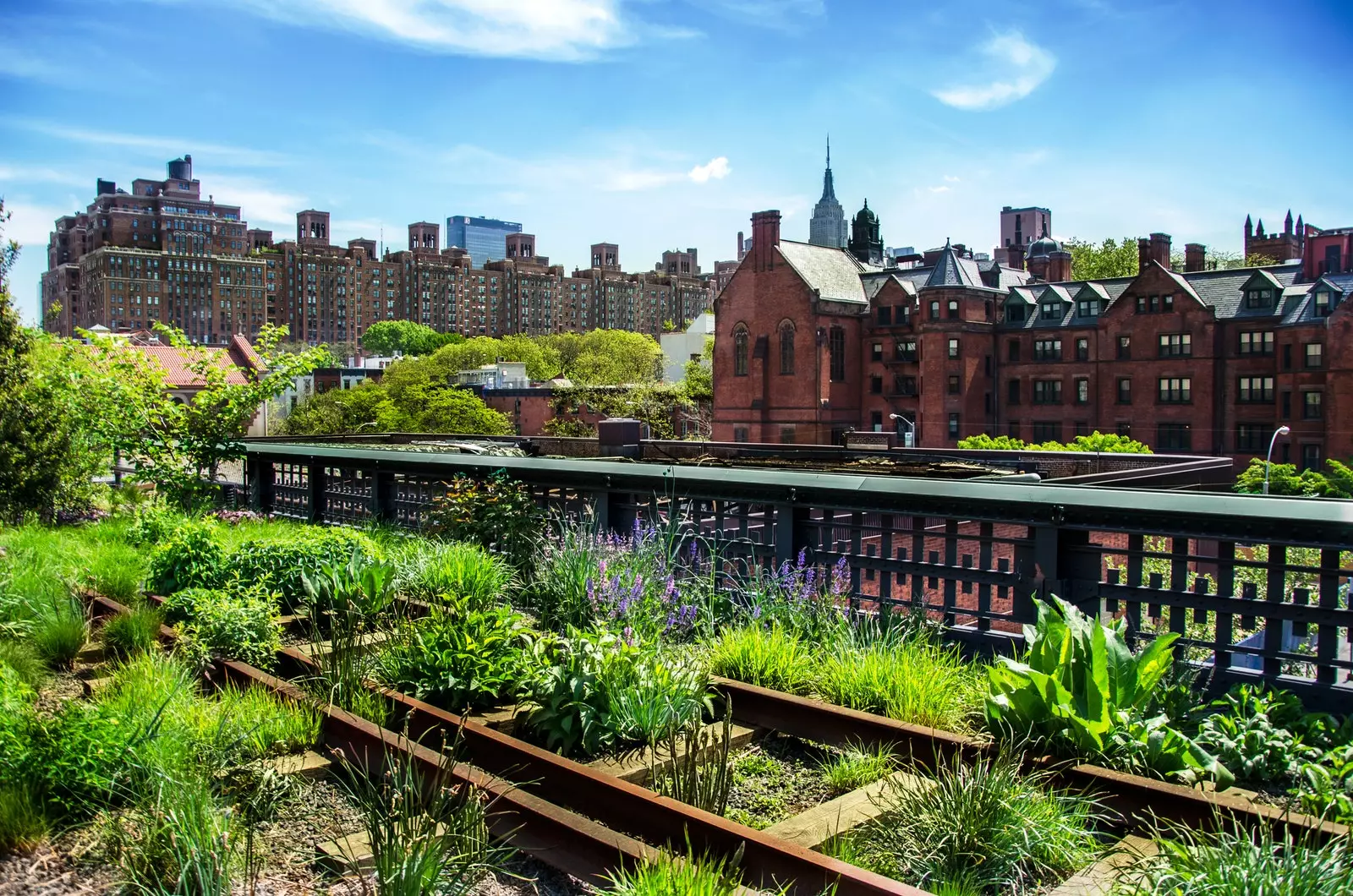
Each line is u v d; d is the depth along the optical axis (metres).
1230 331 69.56
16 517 14.59
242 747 5.27
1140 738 5.04
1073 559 6.75
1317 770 4.77
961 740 5.05
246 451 16.17
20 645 7.13
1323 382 64.81
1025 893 4.01
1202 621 6.24
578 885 4.04
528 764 4.99
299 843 4.38
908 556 12.83
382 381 114.69
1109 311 74.56
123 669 6.46
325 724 5.64
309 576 8.74
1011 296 80.38
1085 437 75.94
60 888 3.88
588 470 9.86
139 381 16.45
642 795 4.42
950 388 79.31
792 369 83.44
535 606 8.96
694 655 6.71
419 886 3.67
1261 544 5.88
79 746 4.71
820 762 5.49
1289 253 101.50
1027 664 5.69
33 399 14.80
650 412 83.31
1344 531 5.48
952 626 7.39
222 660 6.77
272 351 17.56
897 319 83.44
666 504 9.65
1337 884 3.42
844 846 4.27
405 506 12.78
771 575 8.16
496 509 10.27
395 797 4.26
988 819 4.20
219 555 9.14
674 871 3.62
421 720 5.76
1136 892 3.60
